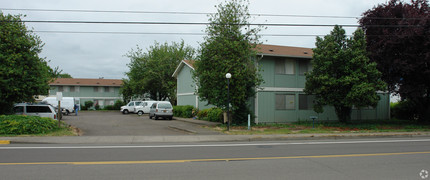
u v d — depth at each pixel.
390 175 6.79
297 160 8.52
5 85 15.45
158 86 41.31
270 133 15.88
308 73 20.25
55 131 14.80
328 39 19.52
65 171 6.94
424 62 19.00
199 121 23.50
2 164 7.69
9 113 17.38
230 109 19.56
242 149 10.73
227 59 18.33
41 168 7.23
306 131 16.89
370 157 9.09
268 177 6.52
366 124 21.16
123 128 18.61
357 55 18.47
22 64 16.33
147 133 15.93
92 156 9.00
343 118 21.12
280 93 22.45
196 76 20.39
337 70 19.22
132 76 44.28
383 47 20.23
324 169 7.36
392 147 11.45
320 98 20.09
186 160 8.42
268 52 21.97
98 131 16.73
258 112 21.69
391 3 21.55
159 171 7.02
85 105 49.91
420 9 20.73
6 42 15.99
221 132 16.31
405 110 27.11
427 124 21.95
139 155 9.24
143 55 44.72
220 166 7.62
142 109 35.72
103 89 53.16
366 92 17.72
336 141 13.65
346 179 6.40
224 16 18.95
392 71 21.23
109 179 6.26
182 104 33.22
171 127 19.17
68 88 51.16
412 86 20.38
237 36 18.78
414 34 18.77
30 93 16.89
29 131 13.92
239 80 18.19
